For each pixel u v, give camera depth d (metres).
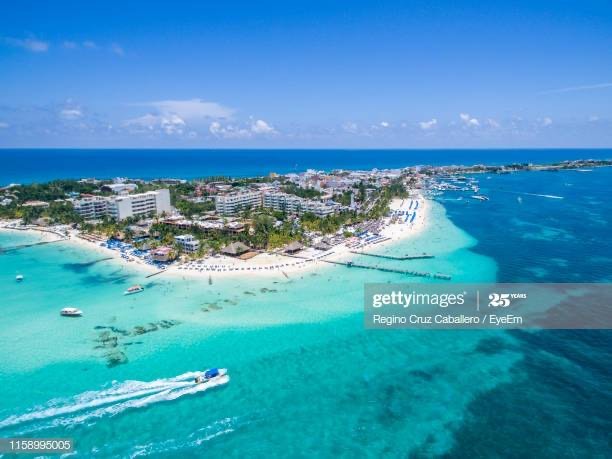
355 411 70.19
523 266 146.75
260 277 133.75
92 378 78.50
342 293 120.62
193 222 189.75
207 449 61.81
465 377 79.56
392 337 94.56
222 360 85.06
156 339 93.06
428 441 63.66
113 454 60.59
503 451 61.72
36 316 104.94
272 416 68.88
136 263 148.50
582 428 66.19
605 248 170.25
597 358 86.00
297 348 89.81
